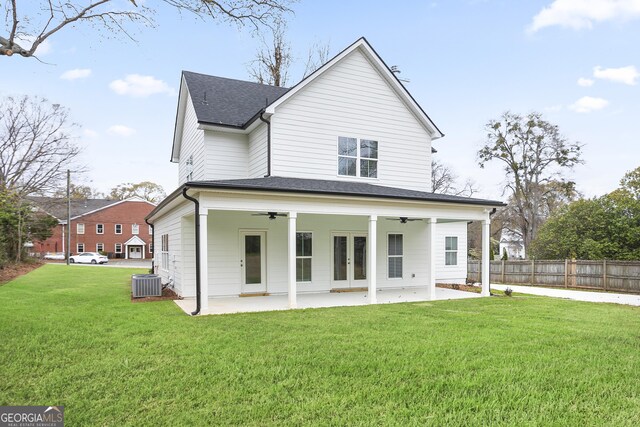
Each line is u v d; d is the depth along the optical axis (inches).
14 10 250.1
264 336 251.4
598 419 136.8
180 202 426.9
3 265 849.5
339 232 525.7
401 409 143.2
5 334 256.1
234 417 136.7
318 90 496.7
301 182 433.4
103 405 147.7
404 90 537.0
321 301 428.1
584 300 467.5
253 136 523.5
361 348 222.7
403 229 571.2
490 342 238.4
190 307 373.4
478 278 740.7
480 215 494.6
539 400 152.9
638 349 226.4
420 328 278.7
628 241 695.7
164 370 185.5
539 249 845.8
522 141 1250.0
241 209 363.9
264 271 478.3
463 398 153.7
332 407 144.7
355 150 516.7
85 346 228.1
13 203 1056.8
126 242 1882.4
